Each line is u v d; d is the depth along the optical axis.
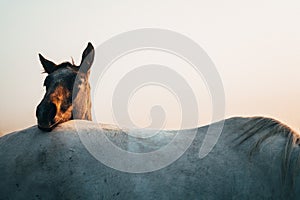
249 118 3.14
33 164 2.75
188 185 2.72
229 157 2.89
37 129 3.01
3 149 2.89
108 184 2.68
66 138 2.85
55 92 3.60
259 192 2.77
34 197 2.70
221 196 2.72
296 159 2.79
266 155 2.87
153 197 2.66
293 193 2.73
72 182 2.68
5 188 2.74
